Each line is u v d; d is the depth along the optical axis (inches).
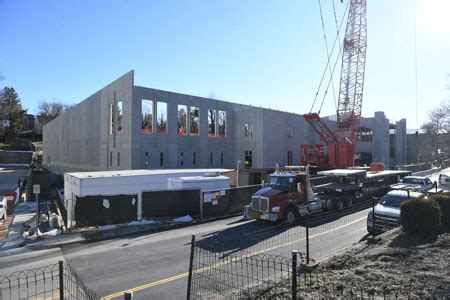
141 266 412.2
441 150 3191.4
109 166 1628.9
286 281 305.9
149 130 1492.4
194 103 1673.2
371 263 337.7
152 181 865.5
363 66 1720.0
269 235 569.9
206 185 816.9
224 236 571.8
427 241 411.8
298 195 697.0
